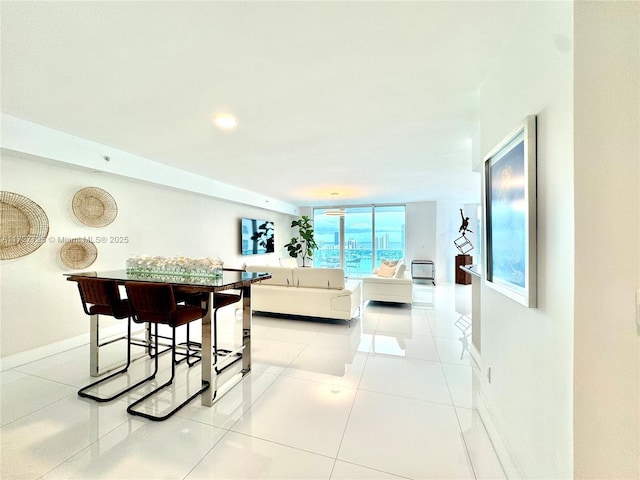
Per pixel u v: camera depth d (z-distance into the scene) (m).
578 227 0.94
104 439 1.79
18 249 2.86
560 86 1.03
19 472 1.53
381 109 2.41
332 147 3.42
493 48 1.62
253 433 1.86
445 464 1.60
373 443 1.77
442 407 2.15
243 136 3.06
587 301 0.94
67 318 3.28
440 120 2.63
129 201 4.05
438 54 1.68
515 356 1.46
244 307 2.70
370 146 3.38
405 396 2.30
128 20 1.39
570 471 0.98
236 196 6.03
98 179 3.63
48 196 3.11
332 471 1.56
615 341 0.93
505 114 1.56
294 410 2.11
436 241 8.15
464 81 1.98
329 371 2.75
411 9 1.33
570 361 0.98
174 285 2.24
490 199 1.79
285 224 9.16
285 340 3.60
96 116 2.56
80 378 2.58
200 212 5.50
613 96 0.93
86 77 1.92
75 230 3.38
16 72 1.86
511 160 1.44
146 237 4.32
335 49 1.63
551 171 1.10
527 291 1.23
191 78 1.93
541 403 1.19
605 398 0.94
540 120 1.18
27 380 2.54
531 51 1.26
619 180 0.93
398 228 8.80
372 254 9.05
